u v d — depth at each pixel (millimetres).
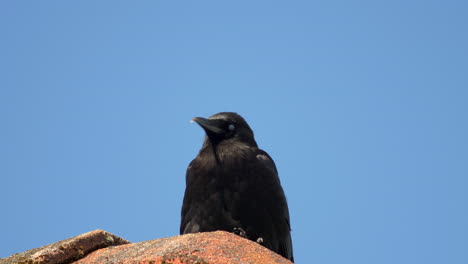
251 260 6719
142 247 7363
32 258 7496
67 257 7660
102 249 7773
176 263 6492
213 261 6535
